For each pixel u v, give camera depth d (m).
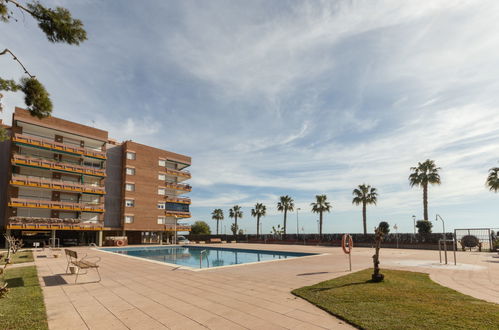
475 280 9.02
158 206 44.16
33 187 32.34
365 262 14.46
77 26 6.59
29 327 4.82
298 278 9.52
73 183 35.19
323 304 6.05
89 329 4.86
